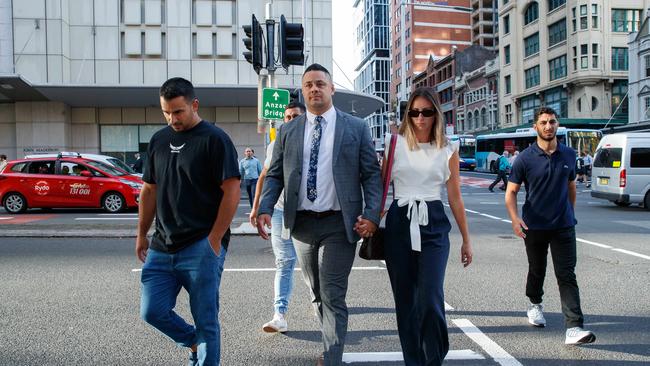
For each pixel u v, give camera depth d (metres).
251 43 10.05
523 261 7.86
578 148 36.00
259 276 6.78
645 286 6.30
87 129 26.02
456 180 3.64
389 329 4.75
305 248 3.52
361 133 3.52
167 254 3.17
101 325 4.79
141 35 25.91
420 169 3.55
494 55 74.25
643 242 9.67
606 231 11.15
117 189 14.84
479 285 6.35
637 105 39.38
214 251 3.15
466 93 69.06
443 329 3.47
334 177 3.38
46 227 11.12
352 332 4.67
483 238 10.23
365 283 6.47
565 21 47.69
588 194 22.11
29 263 7.58
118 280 6.53
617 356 4.07
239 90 22.23
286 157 3.53
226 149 3.13
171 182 3.15
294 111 4.81
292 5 26.55
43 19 24.56
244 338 4.50
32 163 15.13
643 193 15.59
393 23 111.38
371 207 3.39
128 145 26.31
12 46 24.52
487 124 62.38
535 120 4.51
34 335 4.51
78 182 14.84
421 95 3.53
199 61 26.19
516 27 55.78
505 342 4.39
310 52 26.27
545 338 4.49
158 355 4.07
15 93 22.80
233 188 3.13
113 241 9.61
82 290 6.04
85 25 25.55
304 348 4.27
